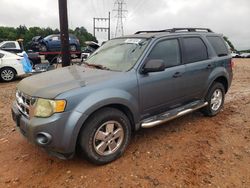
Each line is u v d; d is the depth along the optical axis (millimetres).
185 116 6043
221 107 6199
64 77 4117
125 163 4070
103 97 3762
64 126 3510
